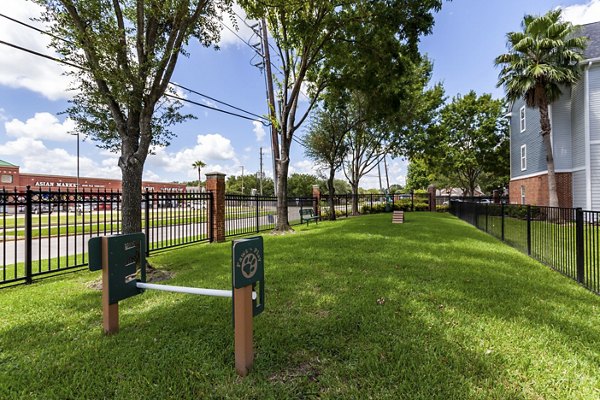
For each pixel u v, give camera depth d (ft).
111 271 9.34
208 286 14.10
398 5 28.30
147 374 7.27
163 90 16.93
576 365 7.47
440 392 6.47
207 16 19.04
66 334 9.58
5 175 115.24
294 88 35.04
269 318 10.26
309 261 18.29
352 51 33.99
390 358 7.80
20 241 35.70
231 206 41.47
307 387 6.71
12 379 7.22
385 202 77.25
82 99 16.53
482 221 34.04
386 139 64.59
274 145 42.37
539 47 44.45
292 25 31.24
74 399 6.54
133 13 17.80
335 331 9.27
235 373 7.27
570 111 48.16
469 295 12.35
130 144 16.57
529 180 58.65
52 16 13.89
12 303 12.65
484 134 89.25
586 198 44.32
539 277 15.44
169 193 24.98
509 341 8.62
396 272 15.66
